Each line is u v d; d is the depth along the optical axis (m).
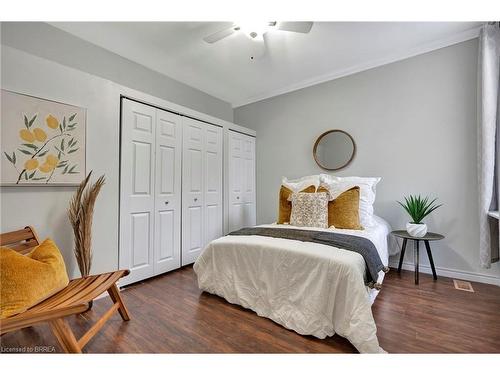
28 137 1.79
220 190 3.47
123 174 2.38
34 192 1.85
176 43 2.58
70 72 2.02
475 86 2.39
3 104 1.70
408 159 2.74
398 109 2.80
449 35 2.44
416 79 2.69
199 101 3.78
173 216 2.85
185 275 2.71
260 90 3.81
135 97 2.48
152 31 2.38
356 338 1.37
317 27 2.29
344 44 2.58
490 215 2.11
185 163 3.00
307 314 1.57
